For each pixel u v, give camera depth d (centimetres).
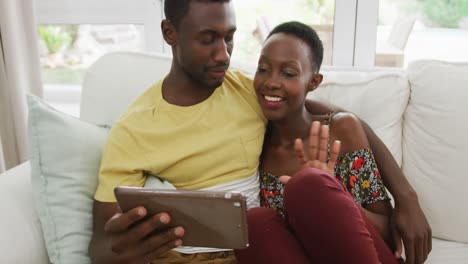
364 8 166
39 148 100
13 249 91
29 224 97
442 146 118
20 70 165
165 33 103
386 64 173
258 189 110
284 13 173
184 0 95
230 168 104
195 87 105
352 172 105
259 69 103
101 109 127
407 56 172
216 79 100
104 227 89
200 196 71
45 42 192
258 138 108
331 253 79
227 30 96
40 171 99
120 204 77
